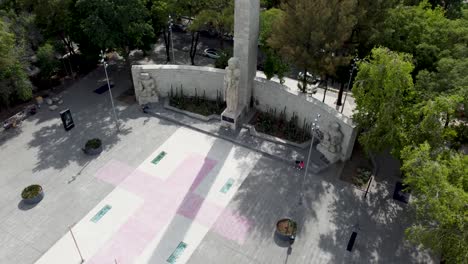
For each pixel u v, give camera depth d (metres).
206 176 40.41
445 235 27.00
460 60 37.16
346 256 33.00
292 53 42.16
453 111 31.88
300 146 43.28
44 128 46.81
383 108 34.75
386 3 43.44
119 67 59.00
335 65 41.66
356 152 43.00
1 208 36.97
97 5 46.50
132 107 50.44
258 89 47.56
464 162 28.77
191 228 35.12
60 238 34.31
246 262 32.47
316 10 40.34
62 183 39.47
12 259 32.72
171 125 47.38
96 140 43.53
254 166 41.66
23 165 41.56
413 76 44.06
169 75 49.66
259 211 36.75
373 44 45.50
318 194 38.50
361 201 37.81
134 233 34.72
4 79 45.62
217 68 50.97
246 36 42.38
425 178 27.80
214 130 46.25
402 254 33.19
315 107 42.28
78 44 53.31
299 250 33.41
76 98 52.03
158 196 38.16
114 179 39.97
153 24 54.91
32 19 49.94
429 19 46.12
